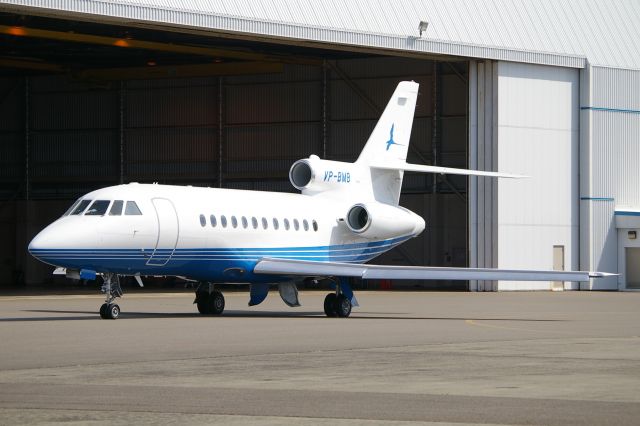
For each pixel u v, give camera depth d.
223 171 140.50
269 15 99.00
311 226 77.19
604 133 121.56
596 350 44.78
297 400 30.02
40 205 147.00
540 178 117.62
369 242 82.44
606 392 31.70
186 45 124.50
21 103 147.88
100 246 62.28
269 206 74.38
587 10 125.44
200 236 67.75
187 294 107.12
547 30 119.31
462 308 81.69
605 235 121.44
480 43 112.69
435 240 135.00
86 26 113.81
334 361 40.09
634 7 131.62
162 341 47.91
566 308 81.94
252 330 54.84
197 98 141.25
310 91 137.62
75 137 145.88
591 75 120.38
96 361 39.72
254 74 137.75
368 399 30.20
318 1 103.31
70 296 101.25
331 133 136.75
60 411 28.12
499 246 114.25
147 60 136.75
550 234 118.31
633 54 126.38
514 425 26.05
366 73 135.50
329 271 68.00
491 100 114.94
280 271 69.94
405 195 136.50
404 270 67.38
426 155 134.75
